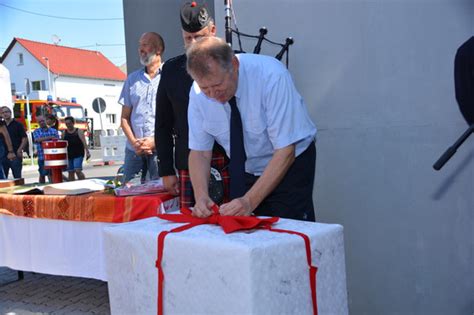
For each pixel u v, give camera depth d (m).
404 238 2.18
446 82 2.03
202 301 1.23
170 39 3.86
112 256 1.48
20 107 20.36
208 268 1.20
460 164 2.02
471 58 1.69
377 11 2.18
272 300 1.17
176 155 2.35
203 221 1.47
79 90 38.59
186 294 1.27
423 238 2.13
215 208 1.53
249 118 1.73
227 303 1.17
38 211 2.66
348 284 2.34
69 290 3.29
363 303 2.32
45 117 7.82
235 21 2.62
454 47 2.00
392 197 2.20
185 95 2.21
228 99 1.64
